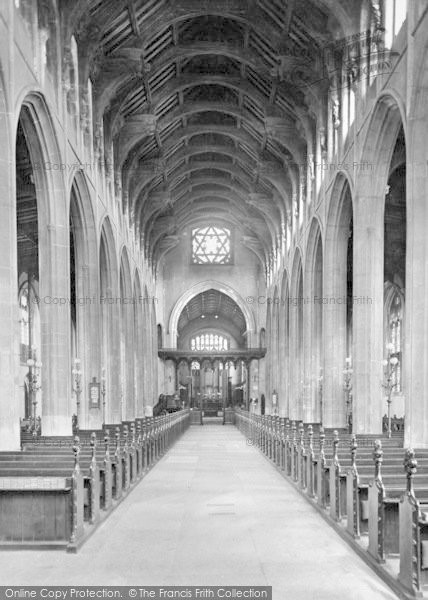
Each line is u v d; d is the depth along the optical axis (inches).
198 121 1539.1
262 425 1089.4
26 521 387.2
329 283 1103.0
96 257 1058.7
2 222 592.1
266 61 1150.3
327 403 1099.9
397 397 1456.7
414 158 637.9
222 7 1019.3
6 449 577.3
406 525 298.2
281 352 1754.4
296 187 1485.0
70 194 917.8
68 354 838.5
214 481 701.9
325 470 501.4
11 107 599.8
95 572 336.2
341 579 325.4
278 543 402.0
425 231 634.2
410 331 633.6
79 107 961.5
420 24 614.5
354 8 872.9
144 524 460.4
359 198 863.1
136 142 1352.1
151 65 1144.2
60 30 829.2
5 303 589.0
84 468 470.3
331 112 1067.3
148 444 829.8
